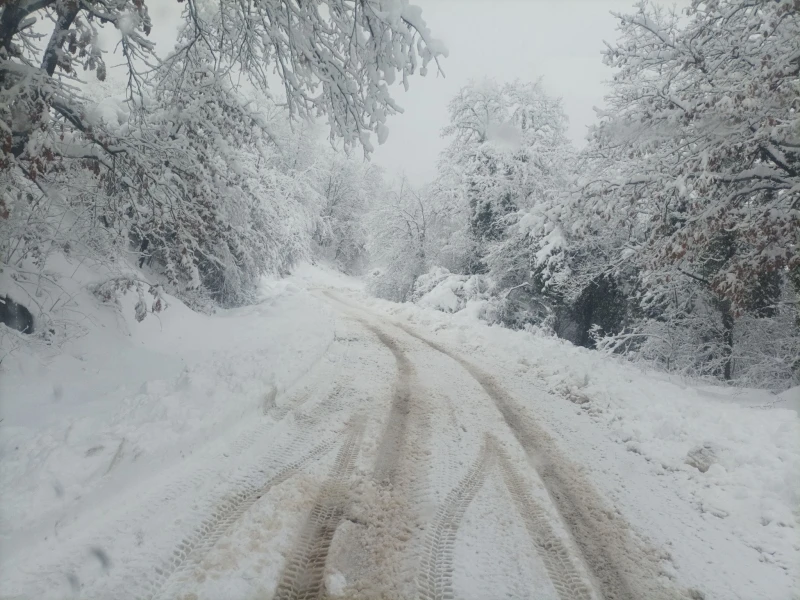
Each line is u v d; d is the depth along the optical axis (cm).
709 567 364
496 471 490
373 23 547
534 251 1778
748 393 852
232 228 1244
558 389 842
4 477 339
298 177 2883
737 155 849
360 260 4625
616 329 1688
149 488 387
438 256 2434
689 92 934
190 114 894
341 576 314
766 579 353
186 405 509
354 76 591
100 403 530
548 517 411
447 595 308
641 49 1088
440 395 738
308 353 856
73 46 647
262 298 1923
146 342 814
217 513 367
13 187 598
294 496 401
